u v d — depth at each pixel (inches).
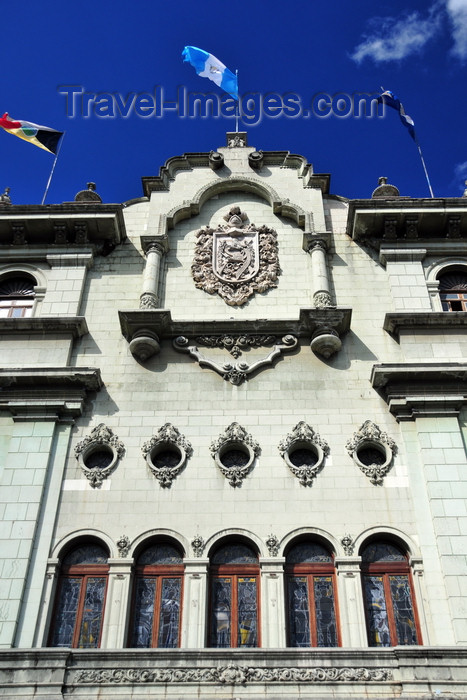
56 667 566.3
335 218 916.0
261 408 739.4
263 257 867.4
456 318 784.3
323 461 701.9
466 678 557.3
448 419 719.1
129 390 756.0
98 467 710.5
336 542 653.3
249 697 553.3
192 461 705.0
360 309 824.3
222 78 1058.7
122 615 619.8
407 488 685.3
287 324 791.1
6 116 1004.6
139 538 658.2
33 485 684.7
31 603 622.5
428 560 638.5
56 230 875.4
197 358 776.9
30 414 731.4
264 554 647.8
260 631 621.3
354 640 605.6
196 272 856.3
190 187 933.8
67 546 660.7
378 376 736.3
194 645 604.4
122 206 894.4
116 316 824.9
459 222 870.4
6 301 855.7
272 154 956.0
